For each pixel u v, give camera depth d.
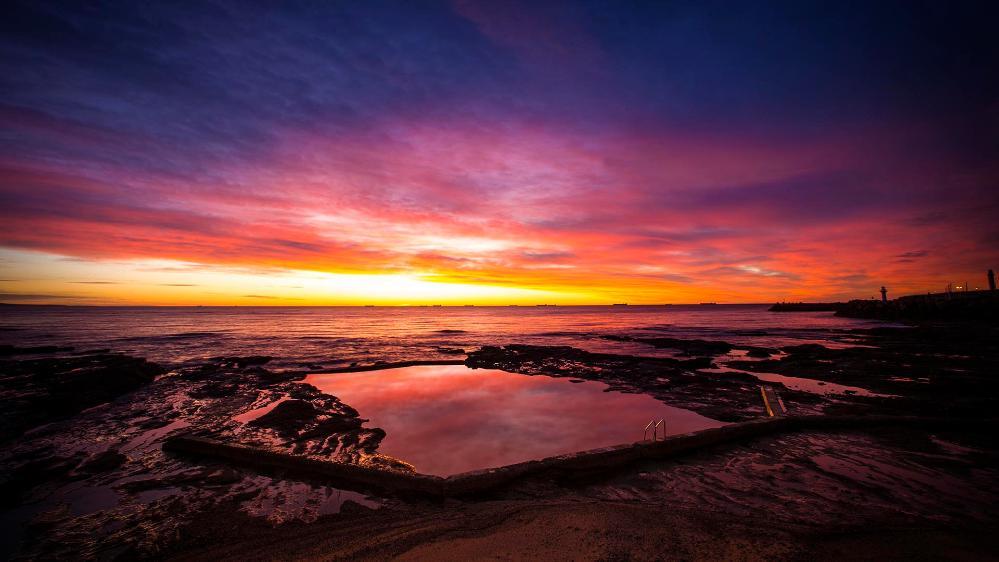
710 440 9.30
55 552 5.66
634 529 5.24
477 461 9.72
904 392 15.80
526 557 4.54
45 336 47.22
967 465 8.23
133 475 8.27
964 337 32.59
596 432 11.89
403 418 13.39
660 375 20.44
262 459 8.50
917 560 4.52
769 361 24.08
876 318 69.88
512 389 18.00
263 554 5.16
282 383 19.38
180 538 5.89
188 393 17.05
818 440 9.74
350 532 5.64
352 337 46.62
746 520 5.68
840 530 5.29
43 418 13.00
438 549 4.81
